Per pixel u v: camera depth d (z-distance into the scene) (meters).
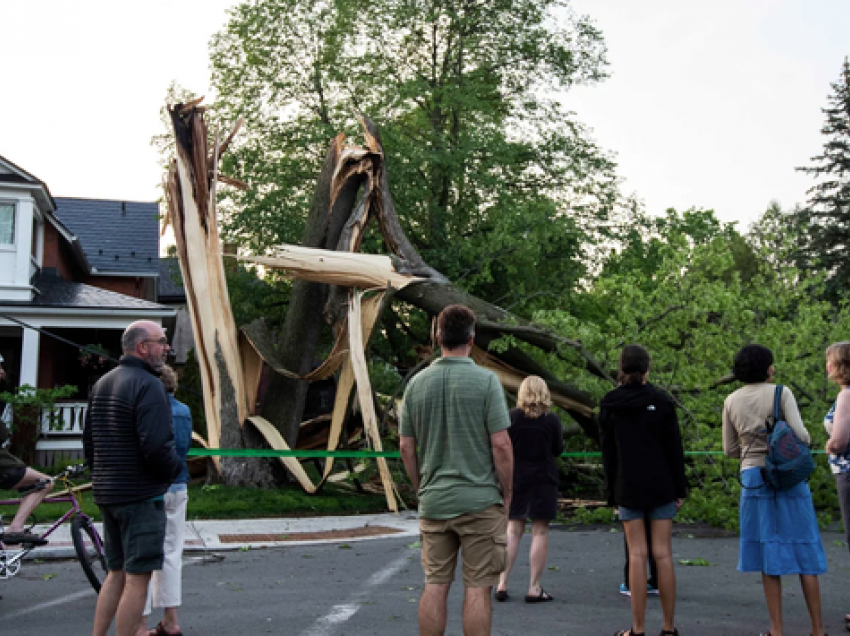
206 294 14.27
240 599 6.35
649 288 13.46
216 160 14.45
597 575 7.31
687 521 10.95
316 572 7.61
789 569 4.78
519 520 6.27
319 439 15.95
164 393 4.32
